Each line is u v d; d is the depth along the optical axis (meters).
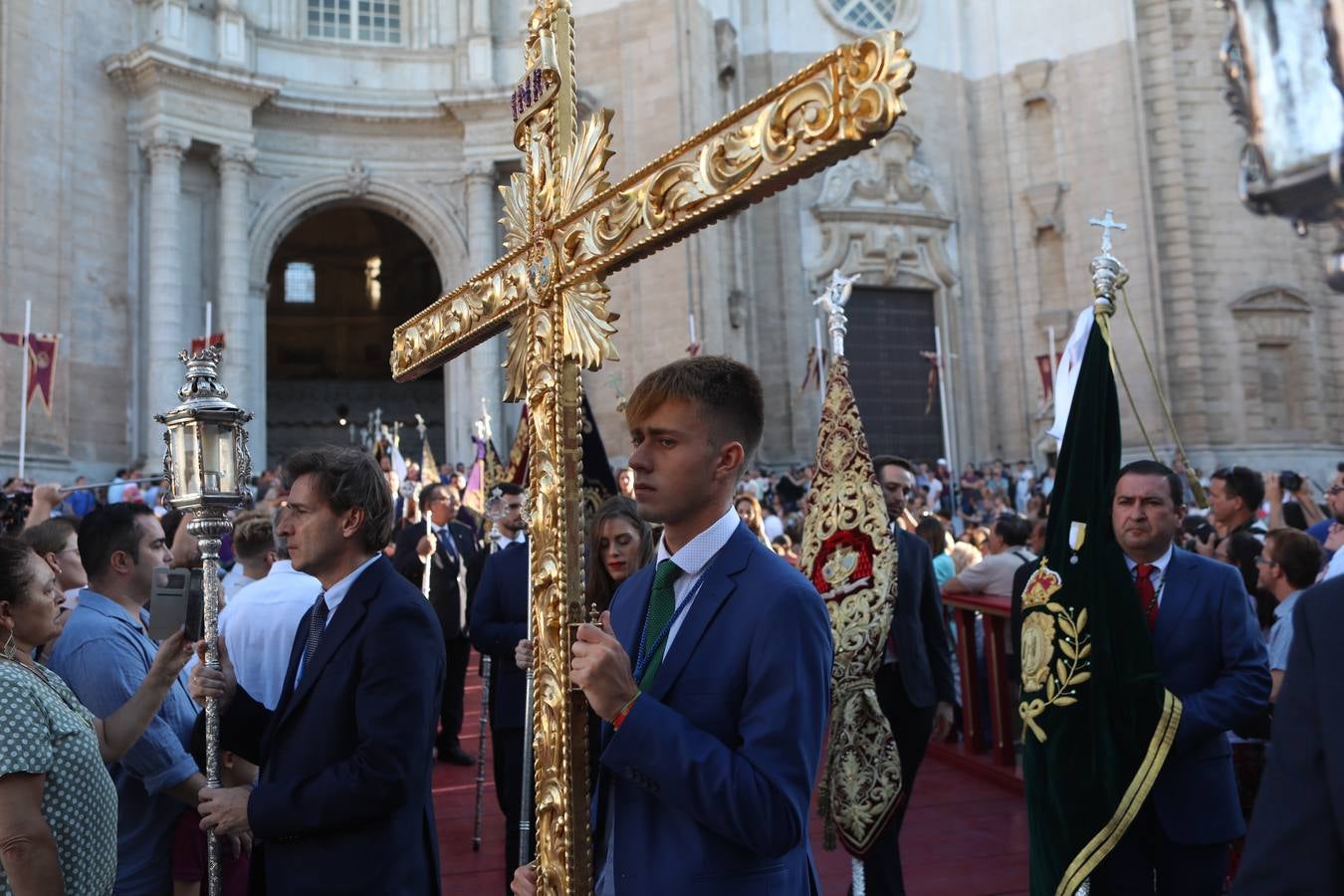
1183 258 27.55
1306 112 1.05
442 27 25.38
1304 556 4.83
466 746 9.10
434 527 8.77
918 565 5.36
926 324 28.36
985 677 8.71
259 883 3.15
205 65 21.80
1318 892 1.62
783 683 2.16
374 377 35.78
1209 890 3.62
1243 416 27.41
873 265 27.53
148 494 16.86
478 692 11.22
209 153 22.80
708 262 23.50
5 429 19.17
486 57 24.62
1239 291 27.86
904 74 1.60
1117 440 3.84
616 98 24.66
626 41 24.47
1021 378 28.19
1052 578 3.84
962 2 29.53
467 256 24.69
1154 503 3.86
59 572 4.51
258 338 23.31
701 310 23.16
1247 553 5.60
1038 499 14.38
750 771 2.05
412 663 3.02
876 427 27.39
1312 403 27.88
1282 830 1.67
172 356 21.34
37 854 2.57
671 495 2.36
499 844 6.50
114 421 21.23
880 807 4.49
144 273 21.80
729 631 2.27
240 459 3.40
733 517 2.46
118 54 21.52
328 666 3.08
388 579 3.21
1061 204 28.12
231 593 5.72
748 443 2.42
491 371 23.88
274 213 23.67
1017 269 28.58
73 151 20.89
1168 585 3.92
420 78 25.11
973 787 7.58
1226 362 27.64
